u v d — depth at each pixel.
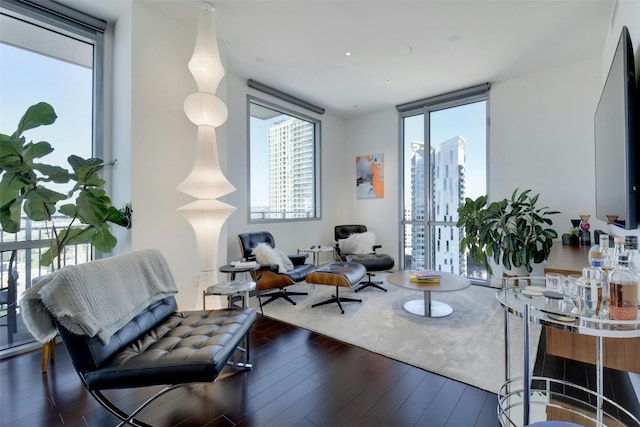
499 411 1.43
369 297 3.82
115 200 2.84
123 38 2.73
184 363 1.42
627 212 1.59
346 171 6.07
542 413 1.62
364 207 5.83
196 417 1.64
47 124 2.13
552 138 3.88
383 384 1.94
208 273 2.63
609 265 1.31
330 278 3.32
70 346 1.40
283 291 3.86
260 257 3.58
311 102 5.15
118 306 1.61
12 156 1.96
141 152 2.69
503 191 4.24
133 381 1.40
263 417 1.64
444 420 1.60
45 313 1.45
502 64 3.77
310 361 2.24
